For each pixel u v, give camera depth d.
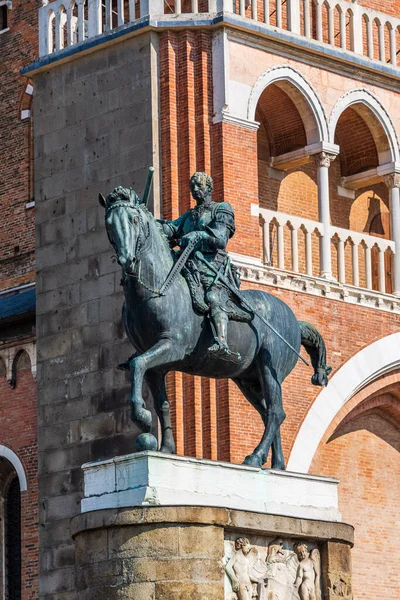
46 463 54.41
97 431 53.22
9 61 66.00
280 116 56.91
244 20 53.69
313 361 43.12
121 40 54.28
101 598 37.50
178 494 37.88
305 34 55.84
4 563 59.38
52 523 53.91
